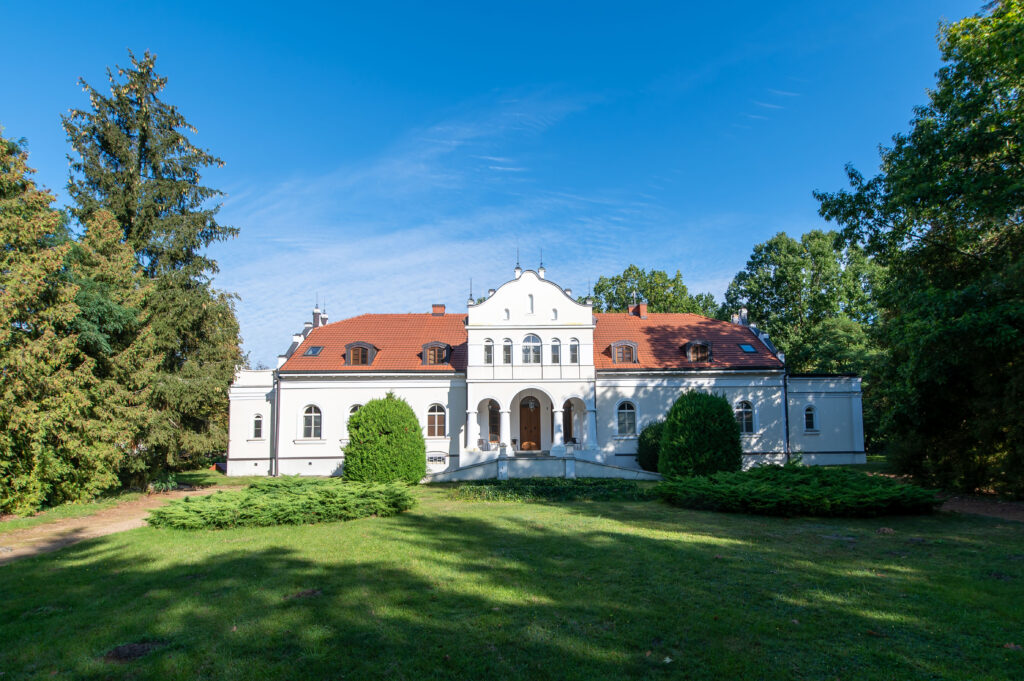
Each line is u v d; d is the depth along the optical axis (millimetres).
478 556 10461
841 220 22109
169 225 27469
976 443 19219
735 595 8055
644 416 32906
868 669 5816
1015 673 5688
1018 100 17625
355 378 33062
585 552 10641
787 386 33969
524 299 32469
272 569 9695
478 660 6062
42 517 16797
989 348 16203
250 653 6336
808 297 49125
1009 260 18141
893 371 21984
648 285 59594
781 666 5879
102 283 20562
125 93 27766
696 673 5746
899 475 21875
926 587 8352
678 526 13336
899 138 20672
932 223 20859
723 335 36188
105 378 20219
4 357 15492
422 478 24984
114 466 20312
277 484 18062
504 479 25172
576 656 6129
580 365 31969
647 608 7555
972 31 18203
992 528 12859
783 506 14477
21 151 17828
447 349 34156
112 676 5891
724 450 20125
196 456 27203
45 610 7992
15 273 15453
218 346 32125
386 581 8883
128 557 11031
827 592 8141
